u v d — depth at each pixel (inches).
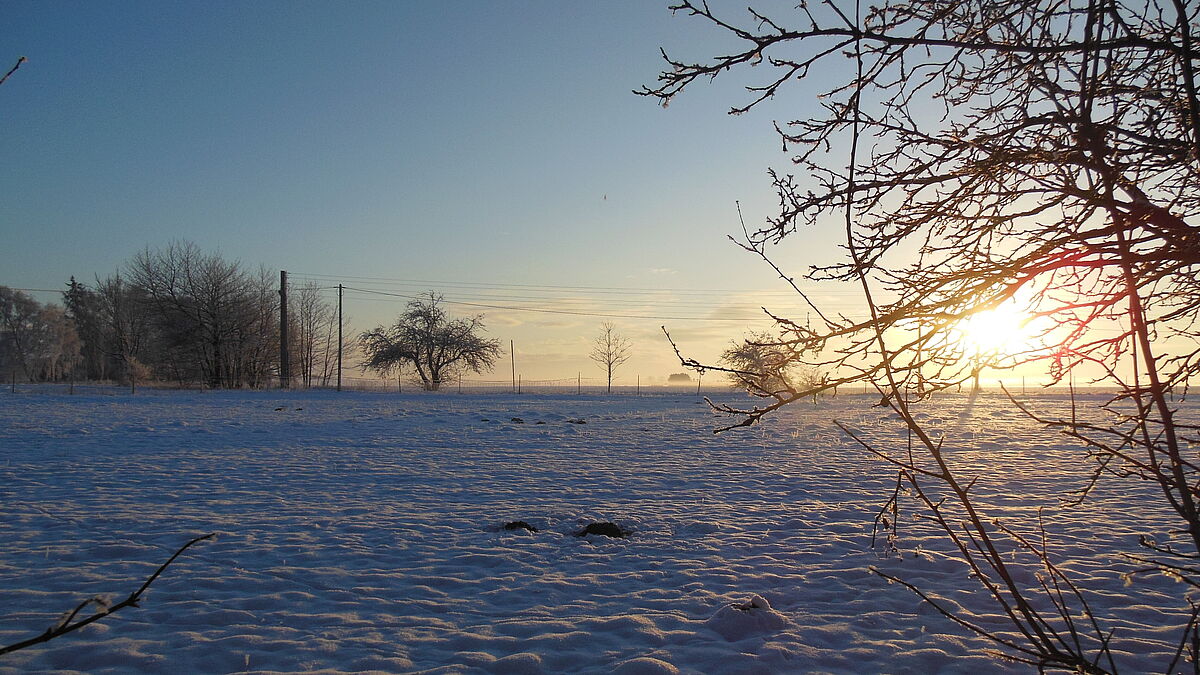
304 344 3006.9
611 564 319.0
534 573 304.5
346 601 265.9
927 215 116.0
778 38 102.7
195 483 530.6
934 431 954.7
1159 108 104.6
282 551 335.6
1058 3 101.7
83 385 2326.5
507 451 757.9
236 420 1098.7
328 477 567.2
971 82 122.1
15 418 1062.4
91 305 3366.1
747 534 375.2
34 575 293.4
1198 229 95.5
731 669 206.4
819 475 587.2
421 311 2864.2
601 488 523.2
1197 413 1047.0
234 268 2466.8
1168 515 405.7
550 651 219.6
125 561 315.6
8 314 3245.6
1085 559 315.9
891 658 214.2
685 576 299.0
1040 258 106.7
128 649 217.8
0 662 208.2
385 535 369.4
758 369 107.9
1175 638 225.3
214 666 207.5
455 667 207.2
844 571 303.3
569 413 1385.3
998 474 573.9
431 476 577.3
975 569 97.8
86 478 546.9
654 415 1327.5
